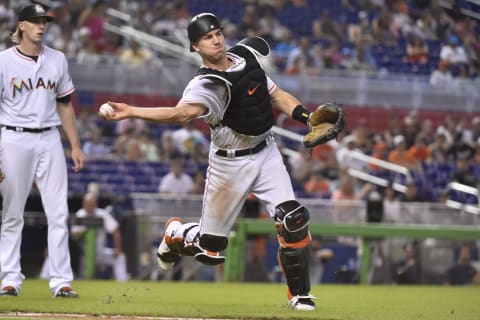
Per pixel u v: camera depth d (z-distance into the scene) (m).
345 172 46.59
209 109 17.44
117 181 48.47
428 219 39.56
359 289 31.30
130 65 56.22
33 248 39.88
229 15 67.38
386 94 60.12
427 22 69.94
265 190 18.69
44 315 17.31
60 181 22.05
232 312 18.14
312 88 58.78
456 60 66.88
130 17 62.66
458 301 24.73
